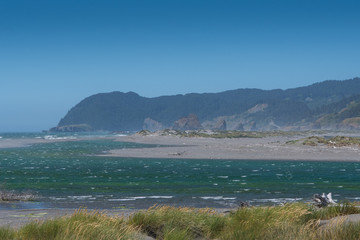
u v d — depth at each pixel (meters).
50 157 78.75
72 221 11.55
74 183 39.97
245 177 45.97
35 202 27.94
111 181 41.78
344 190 35.34
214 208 24.70
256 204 27.28
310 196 31.50
